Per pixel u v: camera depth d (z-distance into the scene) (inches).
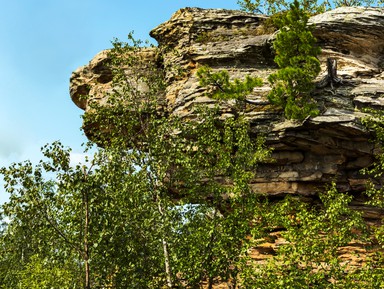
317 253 750.5
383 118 1046.4
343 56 1252.5
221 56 1323.8
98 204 683.4
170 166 866.8
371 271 757.3
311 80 1126.4
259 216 886.4
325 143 1095.0
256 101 1179.9
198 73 1144.8
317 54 1145.4
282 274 745.0
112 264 695.7
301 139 1102.4
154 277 773.3
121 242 698.8
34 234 679.7
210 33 1397.6
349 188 1117.1
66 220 683.4
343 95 1154.7
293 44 1148.5
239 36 1381.6
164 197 808.9
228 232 788.6
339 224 810.2
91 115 943.7
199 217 813.9
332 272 744.3
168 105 1301.7
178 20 1425.9
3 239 675.4
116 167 725.9
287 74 1080.8
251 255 1079.6
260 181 1139.3
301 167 1131.9
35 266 1050.7
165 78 1371.8
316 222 760.3
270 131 1128.8
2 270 1322.6
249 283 749.3
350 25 1242.0
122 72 1008.9
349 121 1059.3
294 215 923.4
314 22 1266.0
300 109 1066.7
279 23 1194.0
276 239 1090.1
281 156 1135.0
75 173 672.4
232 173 868.0
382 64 1263.5
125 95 983.0
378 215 1095.6
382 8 1273.4
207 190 845.2
